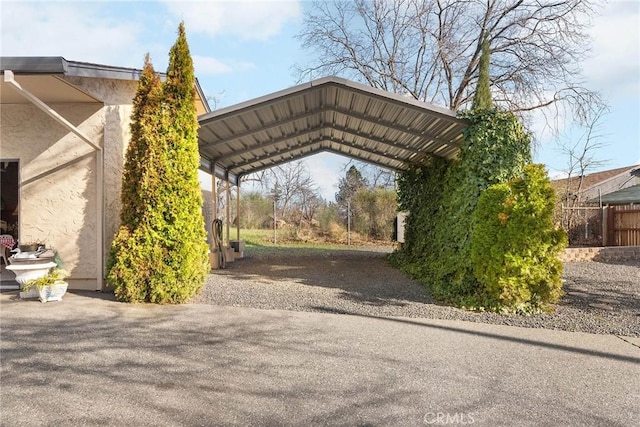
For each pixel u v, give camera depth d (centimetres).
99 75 630
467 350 437
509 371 377
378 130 962
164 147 650
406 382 344
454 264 728
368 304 661
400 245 1304
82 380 332
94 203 738
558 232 625
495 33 1716
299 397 309
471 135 688
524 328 540
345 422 271
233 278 920
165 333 474
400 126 844
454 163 821
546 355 428
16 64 561
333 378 349
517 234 616
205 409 286
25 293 653
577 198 1695
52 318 530
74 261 738
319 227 2162
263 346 434
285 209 2389
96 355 393
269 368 370
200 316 561
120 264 631
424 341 466
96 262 736
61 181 740
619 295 752
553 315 605
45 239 737
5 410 277
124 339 446
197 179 684
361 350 428
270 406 293
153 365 370
